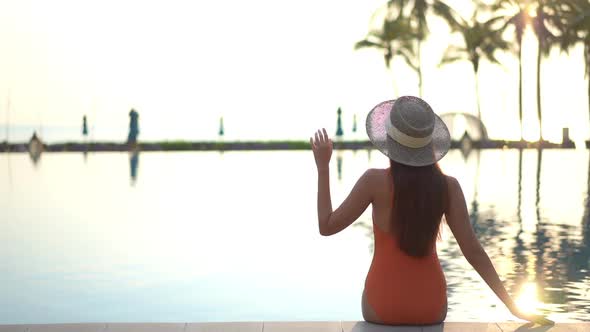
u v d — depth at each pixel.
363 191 3.50
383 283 3.52
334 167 21.05
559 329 3.47
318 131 3.55
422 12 37.31
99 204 13.00
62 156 28.59
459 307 5.59
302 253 8.22
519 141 33.50
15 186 16.28
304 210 12.08
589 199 13.34
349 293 6.33
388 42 38.09
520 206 12.38
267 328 3.50
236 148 32.91
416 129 3.44
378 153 29.08
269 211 11.98
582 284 6.34
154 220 10.98
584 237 9.01
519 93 35.75
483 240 8.84
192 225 10.44
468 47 37.44
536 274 6.79
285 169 21.28
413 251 3.46
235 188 15.82
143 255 8.17
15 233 9.77
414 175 3.45
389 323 3.53
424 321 3.52
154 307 5.88
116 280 6.88
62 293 6.37
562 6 36.12
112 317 5.57
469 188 15.52
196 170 20.97
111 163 24.19
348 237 9.26
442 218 3.60
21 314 5.68
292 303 6.00
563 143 33.69
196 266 7.54
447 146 3.52
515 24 36.44
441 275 3.56
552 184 16.34
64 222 10.78
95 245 8.80
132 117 32.34
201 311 5.75
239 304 5.97
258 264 7.64
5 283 6.79
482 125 33.16
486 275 3.58
